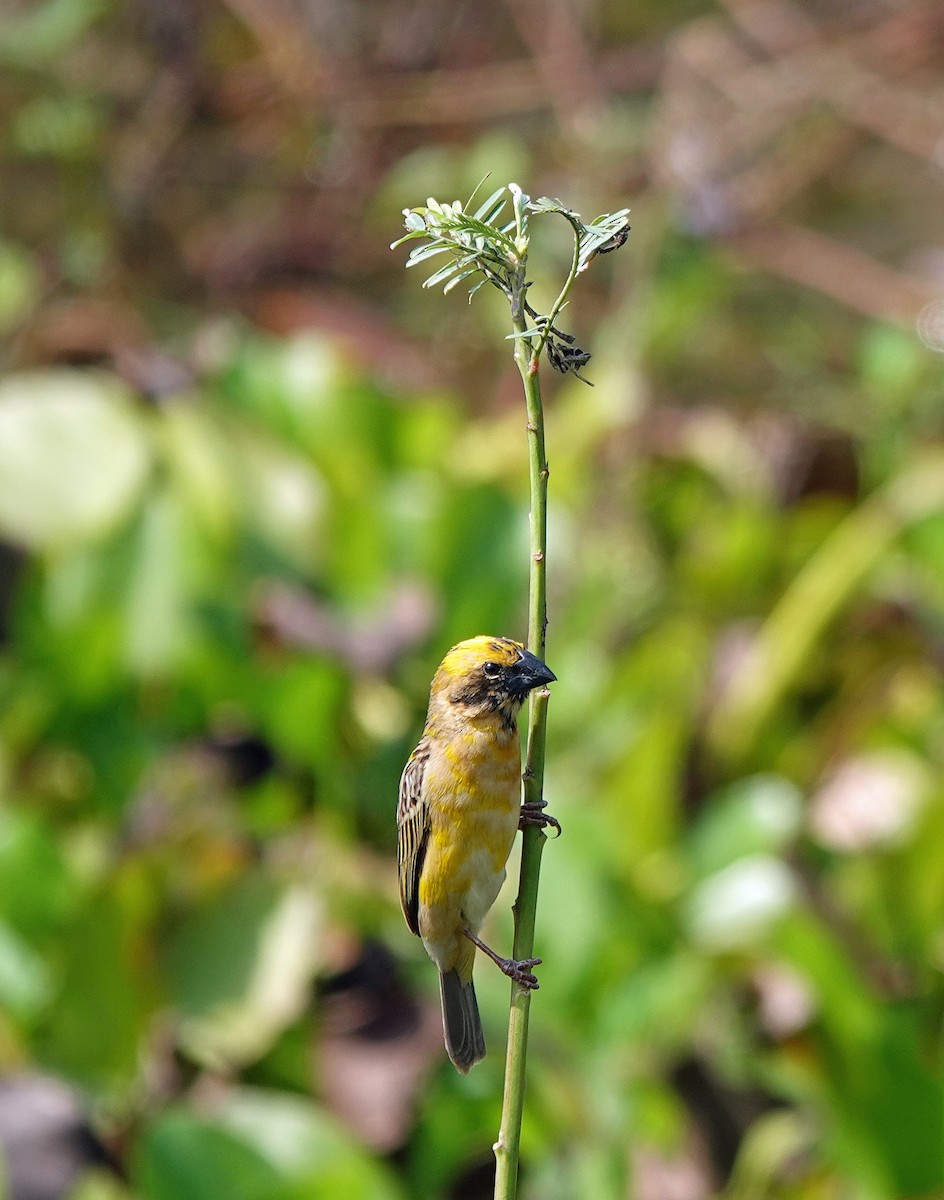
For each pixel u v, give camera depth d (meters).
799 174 19.45
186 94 19.27
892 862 11.48
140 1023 9.98
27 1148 8.77
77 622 11.59
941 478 12.68
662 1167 10.13
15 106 18.75
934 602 12.91
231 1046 9.71
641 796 12.12
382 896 10.56
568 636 13.34
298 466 12.42
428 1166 9.82
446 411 14.02
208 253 19.38
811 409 16.66
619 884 10.54
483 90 19.92
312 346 14.05
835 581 12.47
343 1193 8.85
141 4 19.11
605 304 18.17
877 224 20.78
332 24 19.88
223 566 11.81
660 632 13.62
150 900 10.17
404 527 12.47
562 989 10.27
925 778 11.94
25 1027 9.93
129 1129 9.71
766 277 19.52
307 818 11.81
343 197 19.77
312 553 12.10
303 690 11.35
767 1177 10.07
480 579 12.54
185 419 12.24
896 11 20.14
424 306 19.00
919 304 18.08
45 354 15.87
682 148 17.14
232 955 10.08
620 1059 10.04
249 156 19.84
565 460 14.59
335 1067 9.84
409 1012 10.09
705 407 17.39
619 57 20.47
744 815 11.12
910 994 11.30
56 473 11.89
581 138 18.84
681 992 10.24
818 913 10.43
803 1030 10.28
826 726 12.79
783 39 19.92
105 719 11.72
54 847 10.20
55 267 18.73
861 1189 9.97
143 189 19.11
